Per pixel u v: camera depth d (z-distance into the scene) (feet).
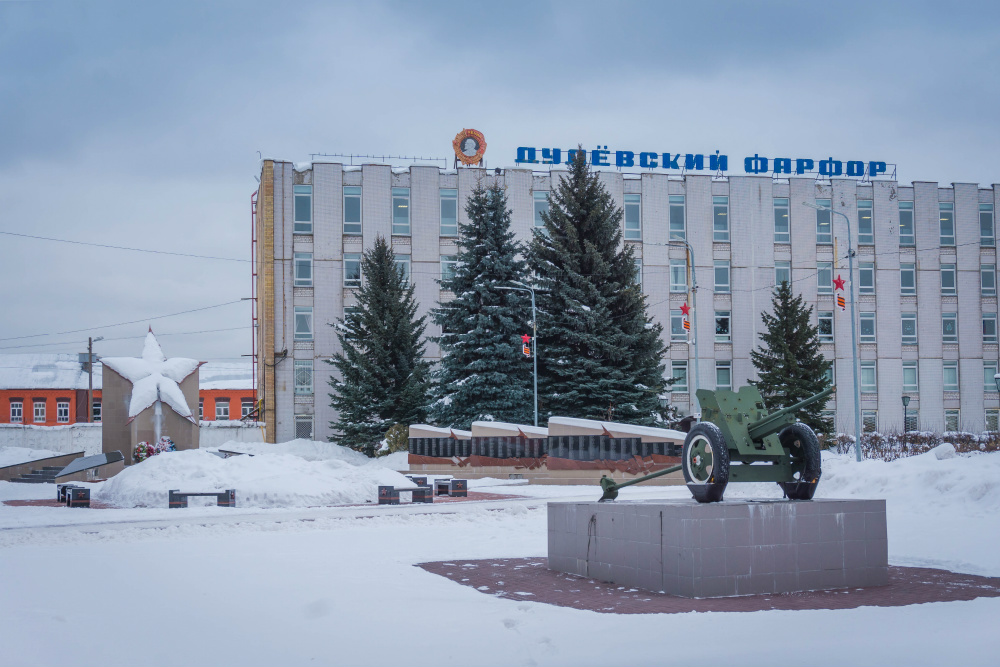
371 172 188.14
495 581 38.04
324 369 182.70
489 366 143.13
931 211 208.85
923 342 206.08
